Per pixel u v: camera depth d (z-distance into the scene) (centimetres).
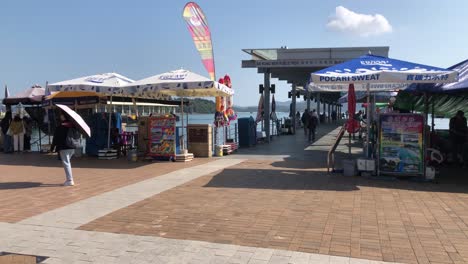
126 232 564
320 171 1098
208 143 1455
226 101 1641
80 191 853
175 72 1341
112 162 1341
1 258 470
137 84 1285
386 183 922
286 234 550
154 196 795
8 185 927
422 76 882
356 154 1523
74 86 1323
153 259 465
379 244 510
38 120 1814
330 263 449
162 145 1356
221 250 490
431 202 736
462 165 1237
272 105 2469
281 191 832
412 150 955
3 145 1741
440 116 1666
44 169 1198
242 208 690
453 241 522
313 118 2111
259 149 1722
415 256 471
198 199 762
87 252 488
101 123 1505
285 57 1975
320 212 662
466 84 1011
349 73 930
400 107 1541
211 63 1541
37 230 575
